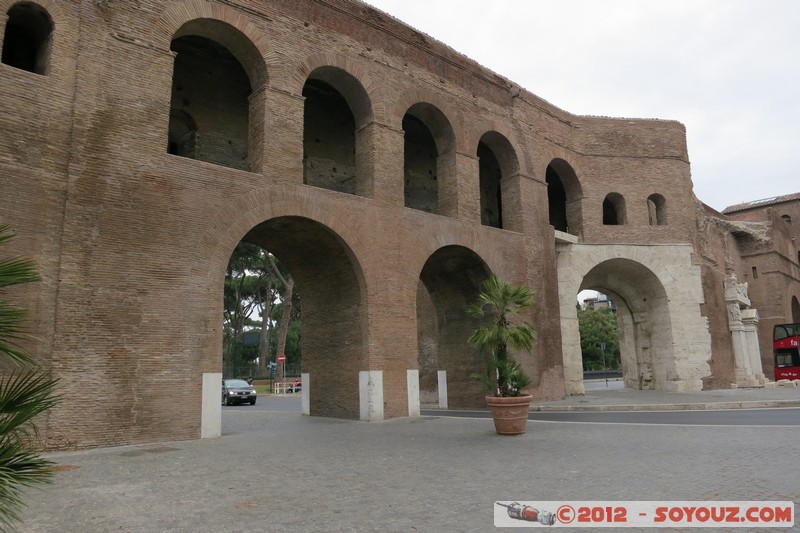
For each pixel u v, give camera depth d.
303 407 20.53
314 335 20.16
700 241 32.06
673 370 28.81
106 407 12.37
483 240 22.05
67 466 9.80
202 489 7.83
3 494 3.84
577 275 27.58
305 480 8.34
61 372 11.92
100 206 13.06
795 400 19.89
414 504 6.79
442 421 16.91
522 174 24.66
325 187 22.42
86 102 13.30
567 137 28.30
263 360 58.84
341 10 19.06
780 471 8.10
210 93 19.91
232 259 51.97
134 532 5.82
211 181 14.95
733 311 33.56
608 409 19.94
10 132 12.19
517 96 25.39
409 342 18.75
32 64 15.16
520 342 13.73
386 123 19.55
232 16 16.23
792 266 49.19
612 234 28.72
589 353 79.62
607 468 8.72
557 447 11.09
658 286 29.44
